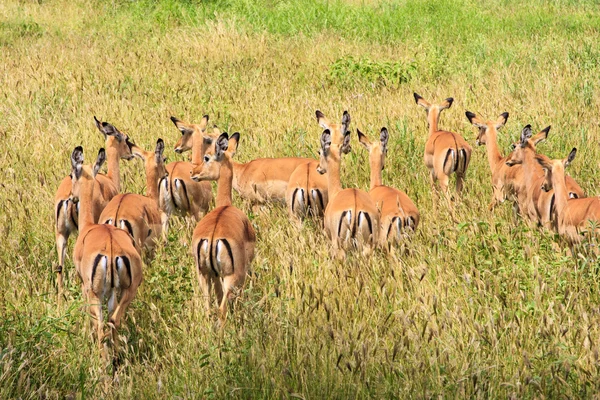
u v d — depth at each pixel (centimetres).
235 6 3256
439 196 1546
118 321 993
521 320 970
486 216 1361
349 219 1216
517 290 1036
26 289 1118
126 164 1708
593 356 869
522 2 3753
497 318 955
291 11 3212
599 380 827
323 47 2747
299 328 960
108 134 1415
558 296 1001
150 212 1302
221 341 979
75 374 935
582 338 909
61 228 1283
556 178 1261
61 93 2211
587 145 1703
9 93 2180
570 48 2573
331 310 995
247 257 1139
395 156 1733
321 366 889
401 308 1053
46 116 1978
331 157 1327
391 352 925
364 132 1884
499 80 2233
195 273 1167
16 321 1014
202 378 901
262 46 2731
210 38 2811
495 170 1591
